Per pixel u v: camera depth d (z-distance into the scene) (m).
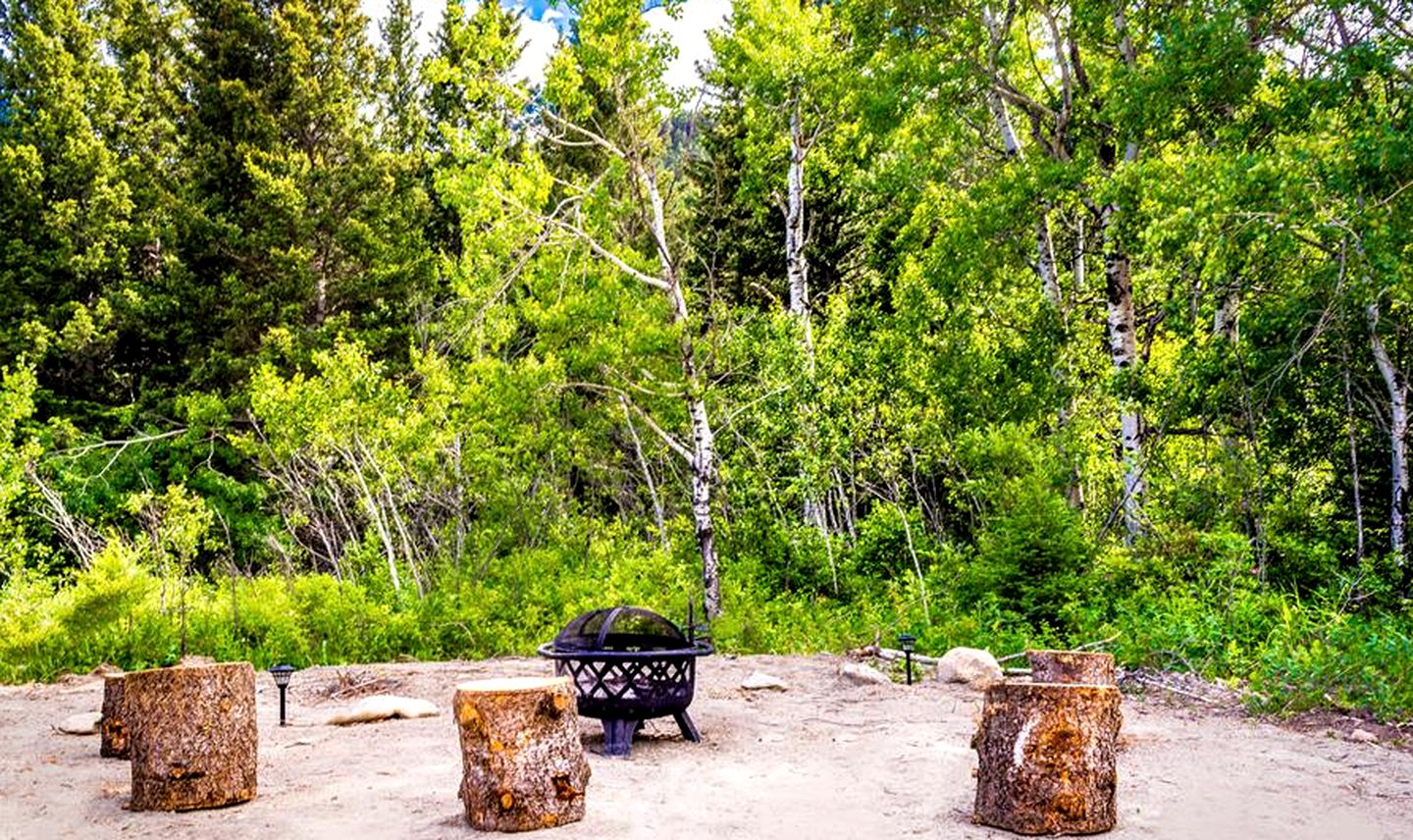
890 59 18.06
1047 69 20.28
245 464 26.12
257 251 28.03
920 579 14.09
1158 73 13.84
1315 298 13.48
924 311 18.14
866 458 17.42
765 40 21.27
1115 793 5.10
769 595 16.36
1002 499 13.77
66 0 32.75
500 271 17.23
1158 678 9.52
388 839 5.00
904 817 5.27
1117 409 17.27
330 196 29.14
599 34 15.41
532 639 14.01
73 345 27.30
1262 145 13.48
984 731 5.19
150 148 34.38
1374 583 12.12
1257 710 8.16
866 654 11.62
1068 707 4.98
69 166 30.11
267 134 28.98
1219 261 11.84
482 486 17.59
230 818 5.46
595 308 15.47
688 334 16.00
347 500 21.09
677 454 21.89
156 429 26.28
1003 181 17.14
